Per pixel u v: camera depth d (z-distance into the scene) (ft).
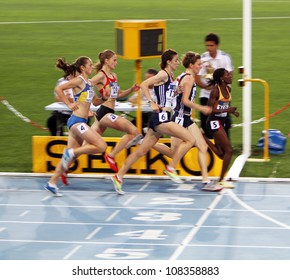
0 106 120.57
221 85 76.07
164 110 75.72
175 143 79.51
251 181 81.10
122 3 247.70
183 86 75.36
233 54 161.68
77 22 207.10
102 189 79.82
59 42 178.40
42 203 75.46
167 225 68.54
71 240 65.21
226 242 64.18
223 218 70.23
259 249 62.59
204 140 78.28
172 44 172.45
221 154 79.05
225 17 213.05
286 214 71.15
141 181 82.23
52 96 127.65
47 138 84.58
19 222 69.97
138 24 78.38
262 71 146.00
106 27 198.29
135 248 63.10
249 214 71.26
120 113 108.06
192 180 81.82
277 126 107.14
